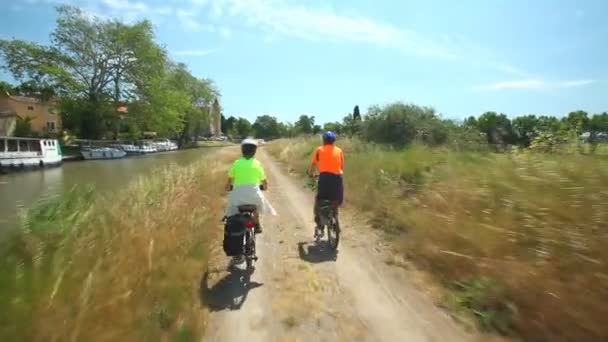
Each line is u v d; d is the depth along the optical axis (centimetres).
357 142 2161
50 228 581
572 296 394
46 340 342
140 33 5100
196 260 593
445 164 974
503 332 409
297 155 2706
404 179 1053
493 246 519
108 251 512
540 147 716
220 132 15112
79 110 5072
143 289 460
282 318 449
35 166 3250
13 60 4766
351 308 472
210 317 450
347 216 940
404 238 713
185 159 3772
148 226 648
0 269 434
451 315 448
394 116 2297
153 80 5300
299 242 754
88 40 5028
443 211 685
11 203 1449
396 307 472
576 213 457
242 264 618
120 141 5691
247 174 590
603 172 499
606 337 367
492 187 631
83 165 3675
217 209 994
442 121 2259
